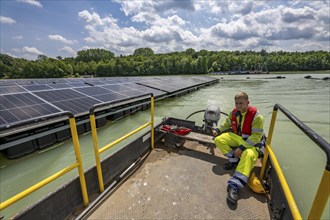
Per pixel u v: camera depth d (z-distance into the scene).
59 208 1.67
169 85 14.58
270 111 9.31
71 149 5.15
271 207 1.86
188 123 3.74
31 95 6.44
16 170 4.23
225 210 1.85
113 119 7.30
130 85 11.88
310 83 22.72
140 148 2.91
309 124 7.29
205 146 3.22
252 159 2.09
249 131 2.34
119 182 2.28
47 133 4.84
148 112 9.16
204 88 19.23
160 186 2.20
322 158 4.77
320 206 0.95
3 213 3.13
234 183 1.95
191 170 2.53
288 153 5.04
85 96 7.35
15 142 4.25
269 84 22.73
